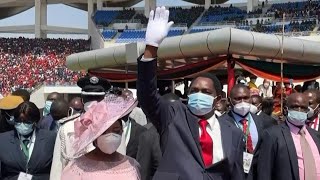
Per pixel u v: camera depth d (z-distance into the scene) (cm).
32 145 563
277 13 4447
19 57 4794
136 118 743
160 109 414
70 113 762
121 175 361
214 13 4912
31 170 552
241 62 1545
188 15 4962
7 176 558
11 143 559
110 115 356
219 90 421
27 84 4244
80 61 2173
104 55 1995
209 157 396
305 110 547
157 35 398
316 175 539
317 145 555
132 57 830
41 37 5459
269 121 706
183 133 399
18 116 548
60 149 472
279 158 543
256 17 4594
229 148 401
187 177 382
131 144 579
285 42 1520
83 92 520
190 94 411
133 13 5188
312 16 4219
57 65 4653
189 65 1656
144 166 575
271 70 1647
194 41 1490
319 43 1628
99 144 359
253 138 641
